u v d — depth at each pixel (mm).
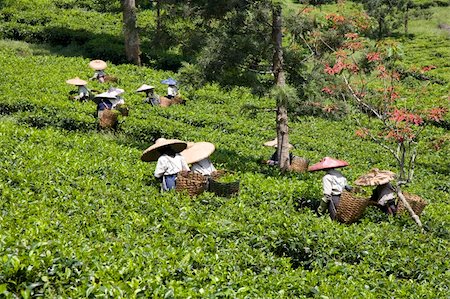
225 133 20406
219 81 15266
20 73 23484
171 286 6285
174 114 20953
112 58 32344
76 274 6340
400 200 11672
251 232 9602
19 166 11242
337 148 20031
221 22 15445
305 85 14711
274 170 14625
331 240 9492
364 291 7703
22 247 6488
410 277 8992
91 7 43938
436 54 42656
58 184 10602
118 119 18484
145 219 9461
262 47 14812
